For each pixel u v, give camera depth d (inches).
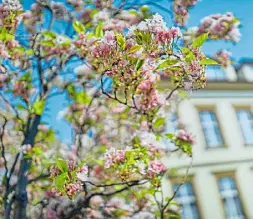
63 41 161.0
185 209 578.2
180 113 645.3
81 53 141.7
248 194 645.9
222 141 679.7
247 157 678.5
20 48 149.9
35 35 169.3
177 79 100.1
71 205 173.8
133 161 123.5
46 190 182.9
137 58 93.7
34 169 187.9
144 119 194.1
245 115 729.0
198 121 661.9
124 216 207.0
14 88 175.3
